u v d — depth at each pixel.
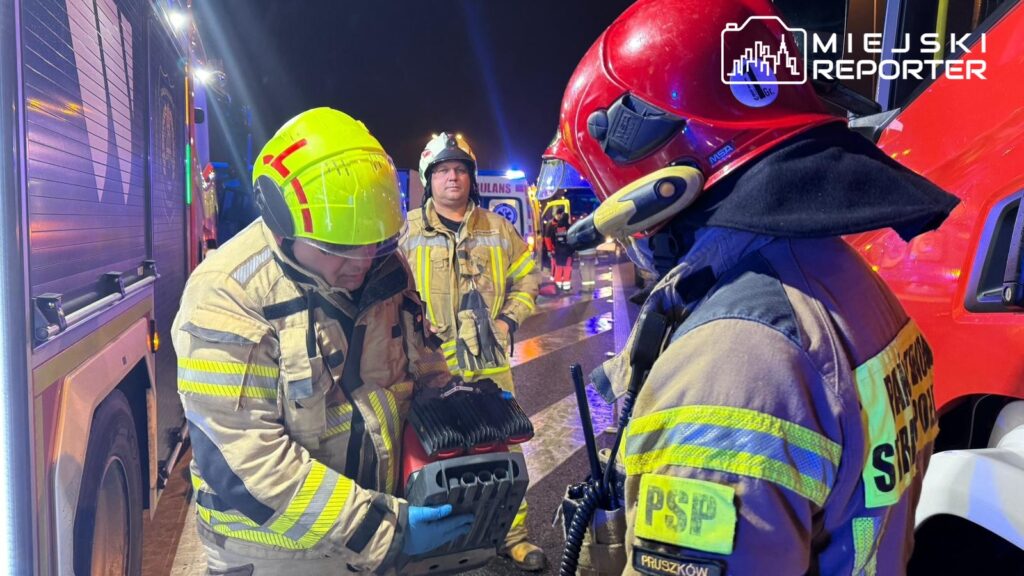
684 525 0.76
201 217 4.61
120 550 2.13
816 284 0.84
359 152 1.43
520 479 1.50
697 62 0.89
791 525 0.74
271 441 1.41
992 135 1.48
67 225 1.60
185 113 3.84
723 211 0.85
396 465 1.66
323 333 1.52
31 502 1.24
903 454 0.85
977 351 1.41
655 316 0.91
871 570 0.86
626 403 0.95
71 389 1.51
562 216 12.31
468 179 3.12
